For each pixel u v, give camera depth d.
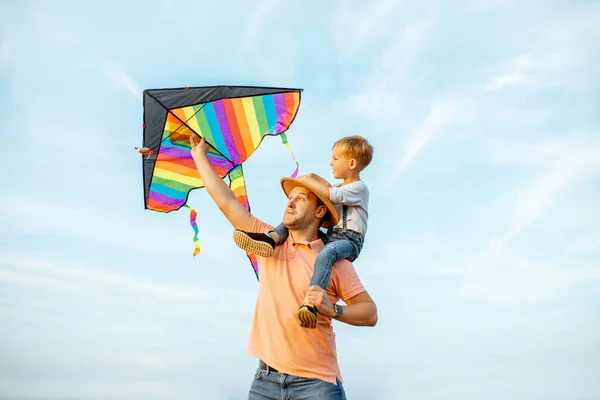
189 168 4.13
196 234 4.21
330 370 3.36
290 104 4.07
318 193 3.57
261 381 3.41
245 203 4.22
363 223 3.78
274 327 3.39
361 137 4.12
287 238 3.64
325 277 3.32
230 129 4.06
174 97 3.95
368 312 3.39
